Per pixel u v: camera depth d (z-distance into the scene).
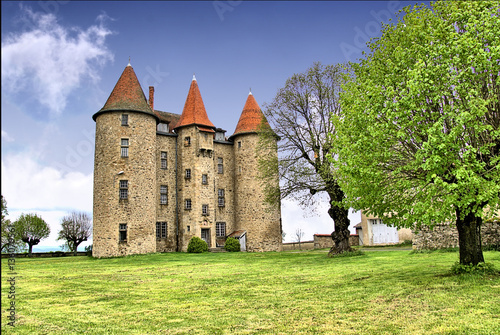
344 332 7.64
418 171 11.36
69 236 52.00
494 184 9.26
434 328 7.51
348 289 11.73
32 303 11.21
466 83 10.00
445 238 20.41
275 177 27.98
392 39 13.07
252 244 38.81
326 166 22.73
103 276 17.56
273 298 11.09
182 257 28.44
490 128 9.35
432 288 10.55
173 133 39.03
